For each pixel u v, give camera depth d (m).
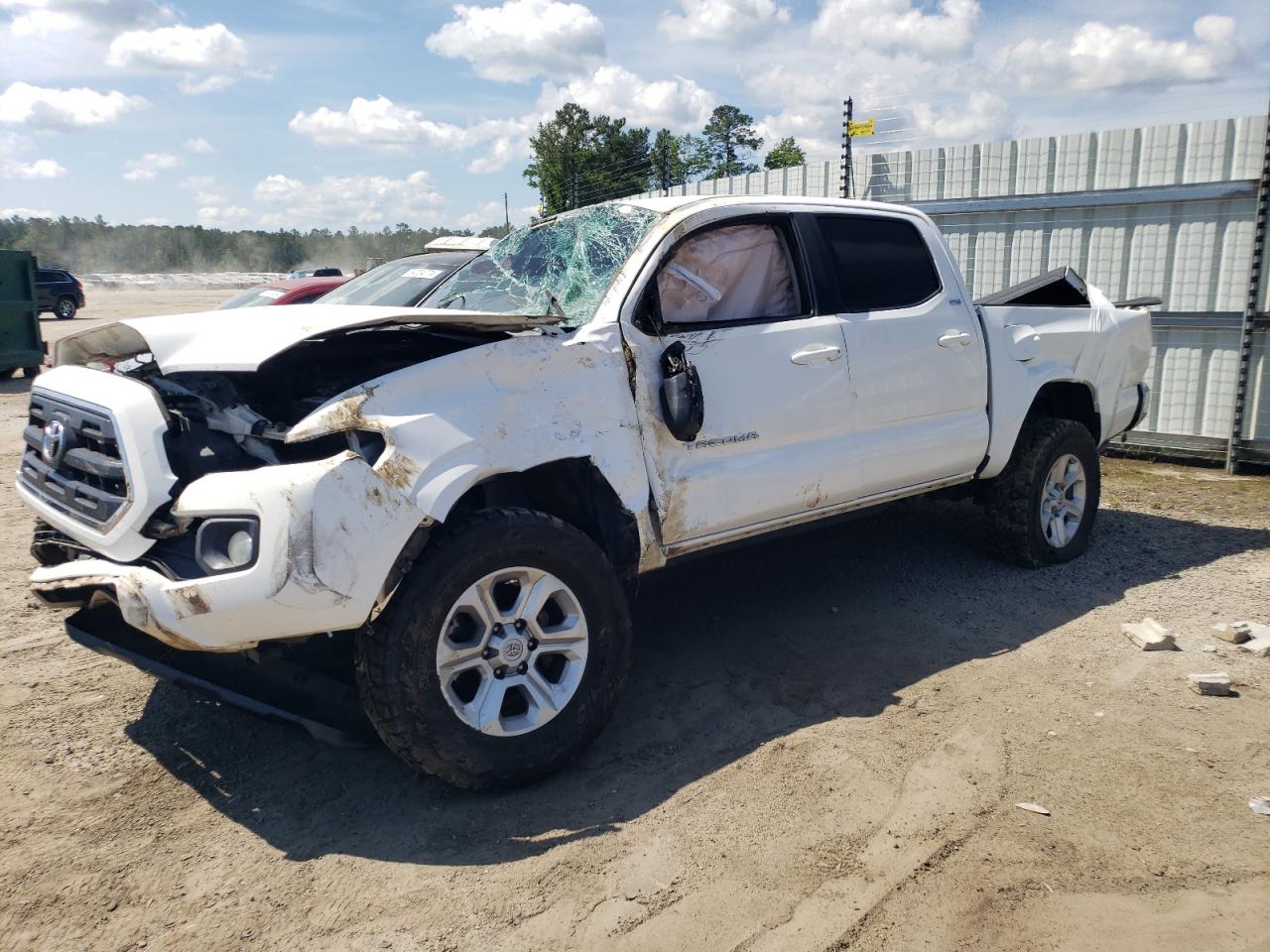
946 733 3.62
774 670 4.21
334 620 2.85
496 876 2.81
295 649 3.56
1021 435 5.39
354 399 2.96
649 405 3.62
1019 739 3.56
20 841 3.01
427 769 3.05
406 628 2.94
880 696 3.94
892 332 4.47
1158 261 8.29
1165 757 3.42
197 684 3.21
